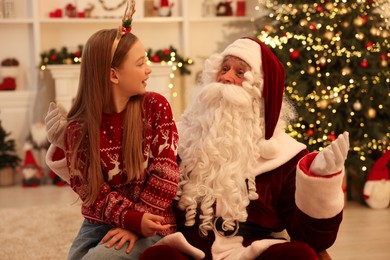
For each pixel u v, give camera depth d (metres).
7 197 5.20
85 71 1.97
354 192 4.84
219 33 6.50
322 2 4.64
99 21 6.05
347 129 4.49
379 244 3.79
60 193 5.31
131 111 1.98
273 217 2.10
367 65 4.49
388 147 4.58
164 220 2.03
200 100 2.18
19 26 6.06
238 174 2.05
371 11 4.68
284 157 2.11
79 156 1.98
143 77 1.96
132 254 1.91
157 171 1.96
